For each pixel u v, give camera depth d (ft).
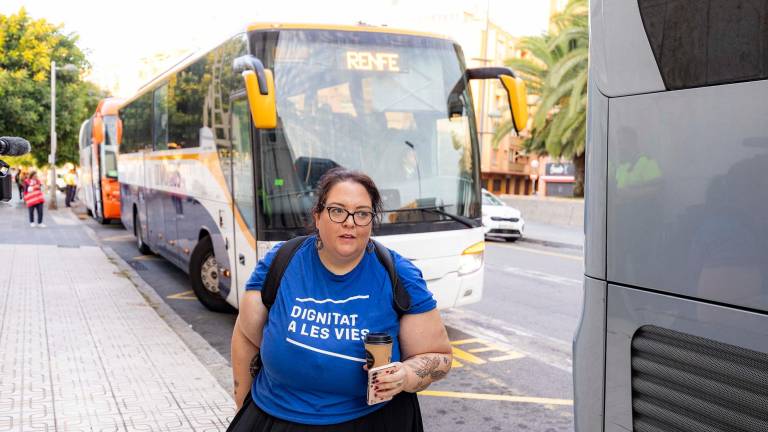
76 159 113.09
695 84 5.94
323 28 21.52
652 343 6.37
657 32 6.28
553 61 82.74
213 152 25.26
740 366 5.58
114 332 22.99
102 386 17.15
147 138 39.09
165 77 33.96
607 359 6.87
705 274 5.85
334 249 7.39
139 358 19.79
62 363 19.07
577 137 78.54
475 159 22.74
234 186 22.75
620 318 6.71
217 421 14.99
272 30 20.94
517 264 45.39
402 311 7.64
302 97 20.76
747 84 5.54
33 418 14.83
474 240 22.17
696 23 5.93
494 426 15.98
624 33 6.62
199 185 27.61
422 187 21.44
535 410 17.04
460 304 21.85
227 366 19.93
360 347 7.44
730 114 5.66
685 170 6.02
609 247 6.82
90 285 32.42
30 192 65.87
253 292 8.11
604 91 6.86
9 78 90.48
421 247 20.84
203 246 27.94
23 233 58.85
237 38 22.16
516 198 90.89
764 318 5.40
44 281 33.06
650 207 6.36
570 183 189.16
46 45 96.68
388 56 21.89
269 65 20.58
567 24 80.18
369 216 7.41
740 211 5.57
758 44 5.47
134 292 30.89
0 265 37.73
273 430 7.72
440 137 22.09
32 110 93.91
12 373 17.99
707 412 5.87
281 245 8.04
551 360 21.50
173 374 18.30
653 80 6.33
